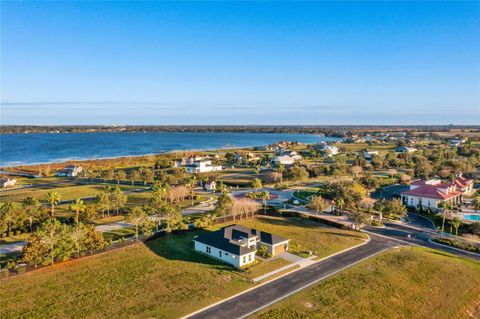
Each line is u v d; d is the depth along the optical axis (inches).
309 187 5029.5
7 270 2017.7
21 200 4143.7
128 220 2736.2
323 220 3225.9
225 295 1824.6
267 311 1670.8
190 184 4301.2
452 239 2790.4
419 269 2177.7
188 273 2085.4
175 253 2405.3
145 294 1827.0
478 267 2257.6
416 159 6929.1
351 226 3105.3
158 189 3681.1
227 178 5861.2
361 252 2471.7
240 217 3346.5
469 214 3567.9
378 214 3528.5
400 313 1713.8
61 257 2177.7
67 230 2242.9
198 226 2938.0
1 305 1706.4
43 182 5772.6
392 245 2637.8
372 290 1895.9
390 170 6274.6
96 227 3029.0
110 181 5718.5
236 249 2226.9
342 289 1897.1
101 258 2283.5
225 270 2137.1
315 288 1907.0
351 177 5723.4
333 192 3836.1
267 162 7652.6
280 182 5423.2
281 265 2225.6
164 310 1672.0
